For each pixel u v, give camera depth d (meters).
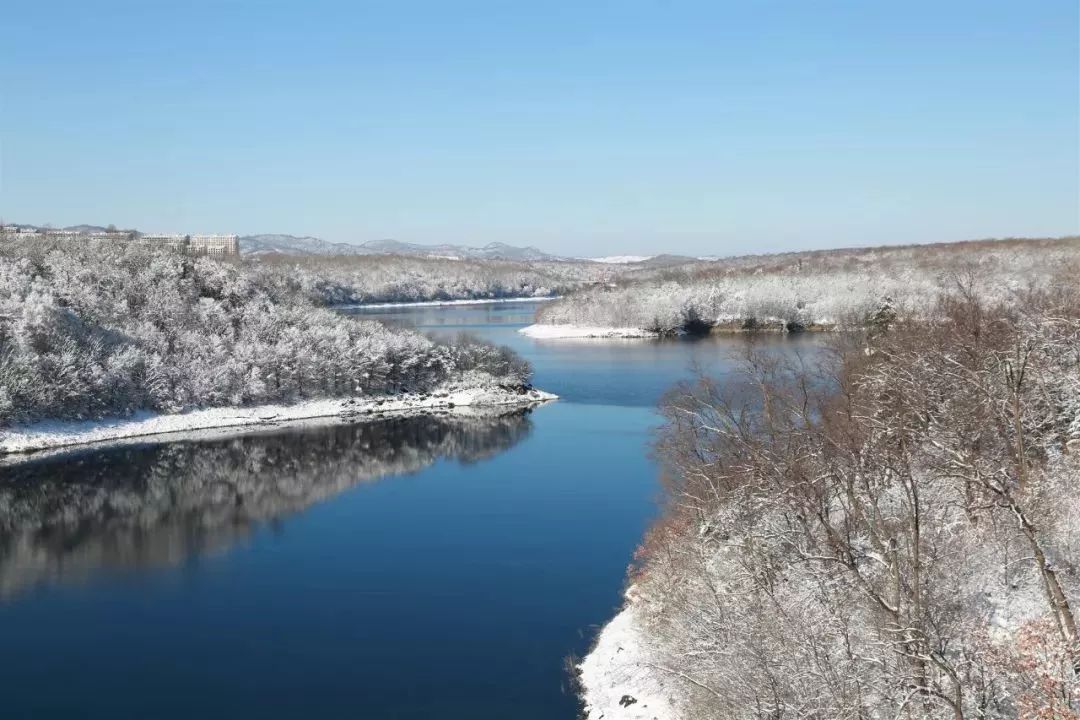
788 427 32.69
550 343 142.75
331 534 47.53
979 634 17.45
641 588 33.41
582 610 35.44
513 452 66.50
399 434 77.62
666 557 31.92
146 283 94.75
